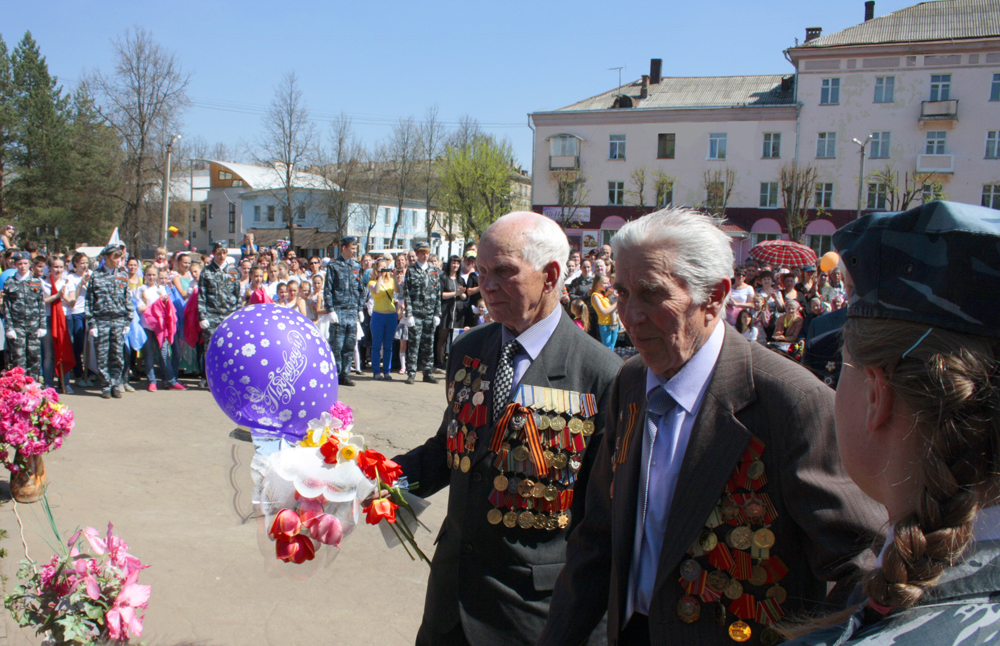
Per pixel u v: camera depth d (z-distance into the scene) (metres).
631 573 1.58
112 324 7.95
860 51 31.45
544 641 1.63
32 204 37.12
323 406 1.96
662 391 1.59
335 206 45.47
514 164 42.44
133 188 36.03
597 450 2.05
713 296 1.52
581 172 36.00
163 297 8.58
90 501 4.62
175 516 4.45
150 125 32.03
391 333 9.88
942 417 0.68
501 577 2.00
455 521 2.08
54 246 37.62
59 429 4.56
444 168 42.56
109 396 8.03
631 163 35.53
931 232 0.70
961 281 0.68
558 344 2.14
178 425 6.68
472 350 2.27
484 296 2.13
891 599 0.67
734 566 1.43
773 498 1.43
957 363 0.67
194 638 3.09
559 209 36.38
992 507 0.68
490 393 2.13
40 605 2.42
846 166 32.25
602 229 36.12
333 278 9.09
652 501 1.56
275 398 1.88
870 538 1.32
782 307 9.87
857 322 0.78
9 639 3.01
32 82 39.75
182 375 9.77
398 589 3.68
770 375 1.47
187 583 3.59
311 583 3.69
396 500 1.98
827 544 1.33
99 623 2.40
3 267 9.47
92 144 38.59
